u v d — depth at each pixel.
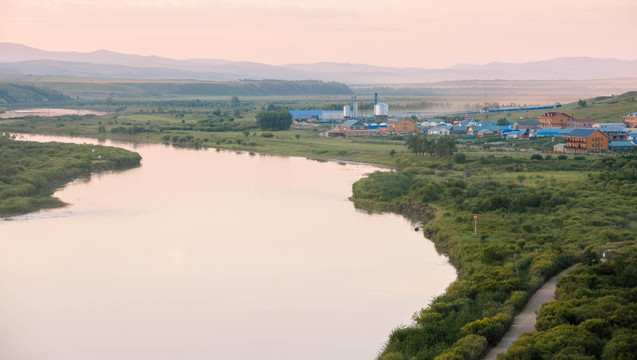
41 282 91.94
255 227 122.75
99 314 81.25
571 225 108.38
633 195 130.12
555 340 59.56
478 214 121.31
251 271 96.69
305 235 116.75
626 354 56.16
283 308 82.69
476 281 81.81
